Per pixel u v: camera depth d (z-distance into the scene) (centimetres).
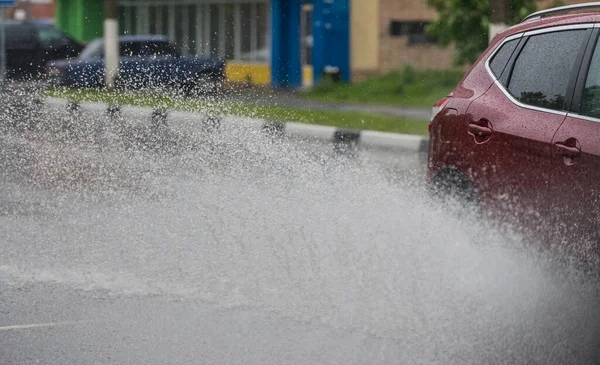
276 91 4347
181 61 4256
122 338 891
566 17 964
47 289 1041
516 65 997
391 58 4728
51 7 9788
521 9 2970
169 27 5809
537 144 912
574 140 874
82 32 6406
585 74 905
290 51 5122
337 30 4850
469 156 1003
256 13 5303
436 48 4612
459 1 3066
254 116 1958
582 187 855
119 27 6075
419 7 4653
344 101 3869
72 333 908
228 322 927
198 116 1745
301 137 2661
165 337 891
